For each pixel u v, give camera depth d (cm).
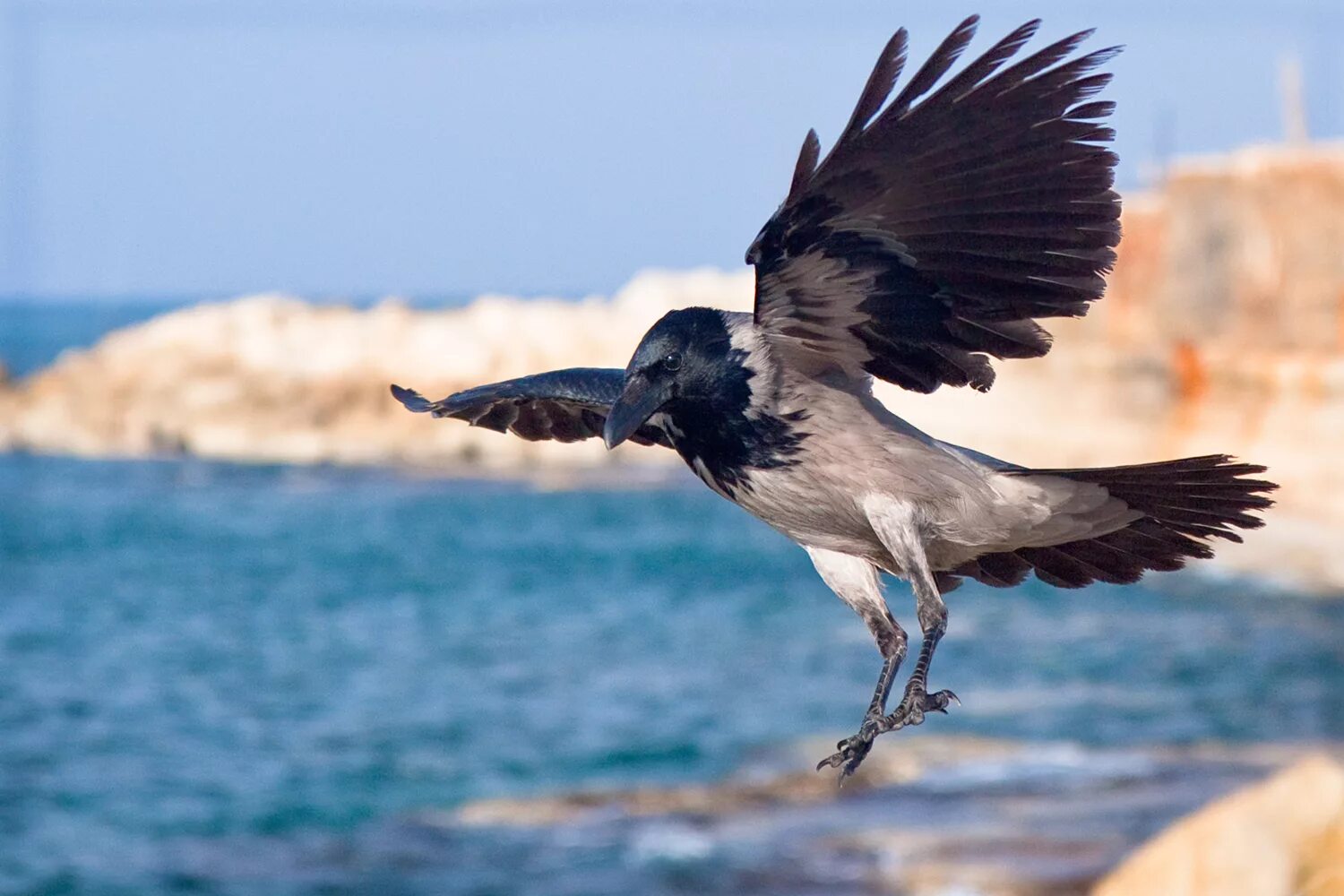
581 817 1850
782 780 1964
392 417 6175
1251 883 998
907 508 446
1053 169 392
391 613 3606
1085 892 1503
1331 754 2042
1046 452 4403
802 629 3253
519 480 5966
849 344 433
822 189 405
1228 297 4469
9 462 6122
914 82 385
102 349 6575
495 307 6438
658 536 4756
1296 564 3628
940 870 1578
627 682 2755
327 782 2097
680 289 6488
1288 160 4338
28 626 3438
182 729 2453
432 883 1634
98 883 1662
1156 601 3409
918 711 423
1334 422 3856
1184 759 2036
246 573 4156
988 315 416
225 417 6200
